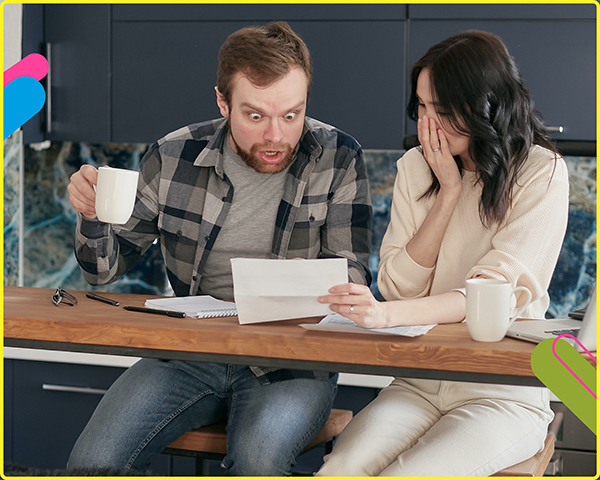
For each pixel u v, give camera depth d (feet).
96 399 7.82
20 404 7.98
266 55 4.91
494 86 4.78
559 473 7.16
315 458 7.63
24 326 4.29
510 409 4.64
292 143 5.25
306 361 3.98
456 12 7.95
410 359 3.85
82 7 8.61
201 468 6.10
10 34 8.02
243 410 5.01
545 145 5.26
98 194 4.64
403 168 5.62
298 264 4.20
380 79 8.16
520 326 4.30
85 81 8.68
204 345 4.07
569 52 7.77
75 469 4.55
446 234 5.26
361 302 4.01
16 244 9.84
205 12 8.41
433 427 4.60
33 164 9.95
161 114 8.58
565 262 9.00
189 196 5.83
